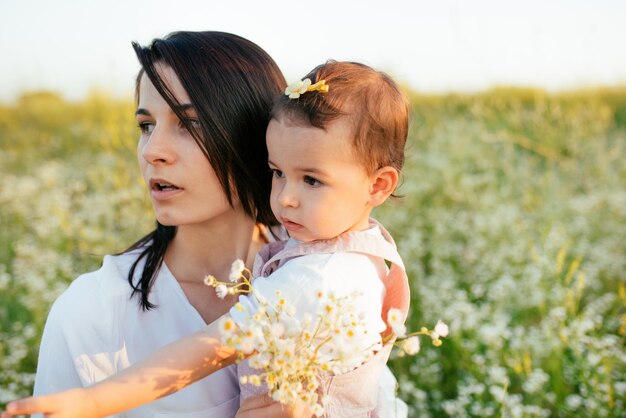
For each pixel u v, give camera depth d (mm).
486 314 3660
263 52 1705
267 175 1689
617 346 3070
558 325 3303
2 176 6605
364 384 1449
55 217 4707
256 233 1784
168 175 1539
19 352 3271
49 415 1131
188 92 1516
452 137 6961
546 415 2979
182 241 1682
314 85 1446
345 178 1457
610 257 4551
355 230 1563
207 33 1646
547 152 6531
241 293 1710
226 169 1576
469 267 4648
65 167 6738
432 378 3266
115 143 5316
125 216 4500
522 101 8266
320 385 1411
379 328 1489
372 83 1512
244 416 1457
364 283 1482
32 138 7898
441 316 3760
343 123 1434
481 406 2988
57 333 1607
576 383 3062
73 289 1644
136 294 1629
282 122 1457
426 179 6078
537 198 5617
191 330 1645
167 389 1270
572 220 5363
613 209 5438
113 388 1210
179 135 1550
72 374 1609
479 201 5625
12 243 4781
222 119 1552
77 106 8570
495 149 6840
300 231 1497
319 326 1287
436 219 5363
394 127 1520
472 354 3422
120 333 1608
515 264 4520
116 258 1736
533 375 3025
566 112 7672
